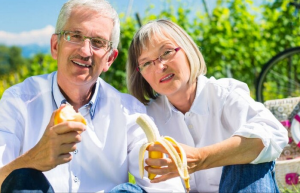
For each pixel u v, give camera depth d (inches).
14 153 105.4
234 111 115.3
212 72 256.4
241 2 266.1
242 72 269.6
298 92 259.1
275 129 111.3
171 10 268.2
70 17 105.0
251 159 106.0
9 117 106.5
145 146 99.5
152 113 124.0
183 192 110.6
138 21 261.4
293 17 265.1
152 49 113.9
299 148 153.6
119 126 112.4
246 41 263.3
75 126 91.7
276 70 262.4
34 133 107.8
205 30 257.8
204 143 118.6
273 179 112.4
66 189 106.3
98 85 113.3
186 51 115.0
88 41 104.7
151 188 108.7
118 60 257.0
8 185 94.3
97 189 109.3
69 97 110.7
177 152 100.4
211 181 118.6
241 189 105.5
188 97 118.9
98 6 106.1
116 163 111.2
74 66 105.1
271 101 162.7
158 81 114.8
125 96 117.1
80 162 108.7
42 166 95.7
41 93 110.1
